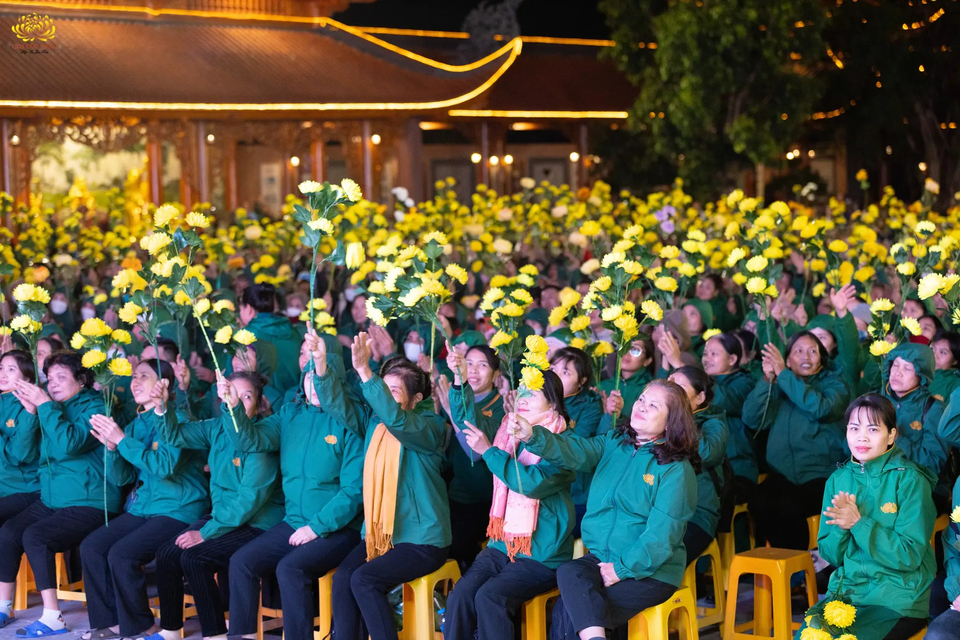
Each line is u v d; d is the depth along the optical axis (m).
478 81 23.81
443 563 4.96
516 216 14.12
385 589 4.77
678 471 4.34
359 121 23.11
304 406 5.36
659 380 4.48
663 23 18.53
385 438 4.95
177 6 22.97
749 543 6.14
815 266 7.42
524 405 4.75
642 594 4.34
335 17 32.19
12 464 6.17
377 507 4.89
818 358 5.84
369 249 9.80
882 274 9.23
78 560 6.12
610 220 13.06
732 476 5.37
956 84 22.17
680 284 8.22
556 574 4.53
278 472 5.42
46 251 12.88
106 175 24.06
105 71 21.03
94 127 21.06
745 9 17.70
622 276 5.23
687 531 5.00
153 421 5.71
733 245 9.48
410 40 28.59
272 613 5.51
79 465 5.85
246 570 5.07
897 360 5.46
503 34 24.61
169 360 6.71
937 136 22.78
